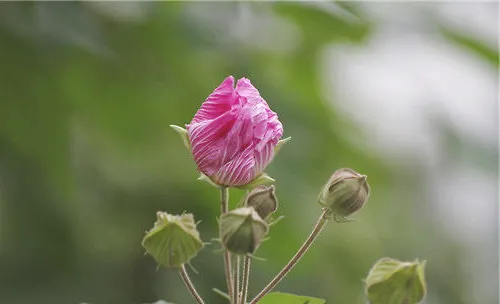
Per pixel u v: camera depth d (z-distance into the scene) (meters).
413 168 11.88
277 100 9.91
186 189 10.08
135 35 9.22
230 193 9.08
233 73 9.65
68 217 9.45
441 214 13.06
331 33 9.88
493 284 14.26
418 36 9.76
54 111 9.05
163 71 9.30
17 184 9.17
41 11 8.71
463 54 9.72
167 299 10.36
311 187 9.84
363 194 5.86
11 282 9.51
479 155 10.23
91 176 9.71
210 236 10.19
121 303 10.09
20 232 9.38
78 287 9.79
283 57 10.12
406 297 5.69
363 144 10.71
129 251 10.25
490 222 13.79
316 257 10.33
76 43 8.72
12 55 8.72
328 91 10.66
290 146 9.77
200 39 9.41
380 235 12.45
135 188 10.05
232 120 5.78
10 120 8.96
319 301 6.09
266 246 9.80
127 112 9.37
